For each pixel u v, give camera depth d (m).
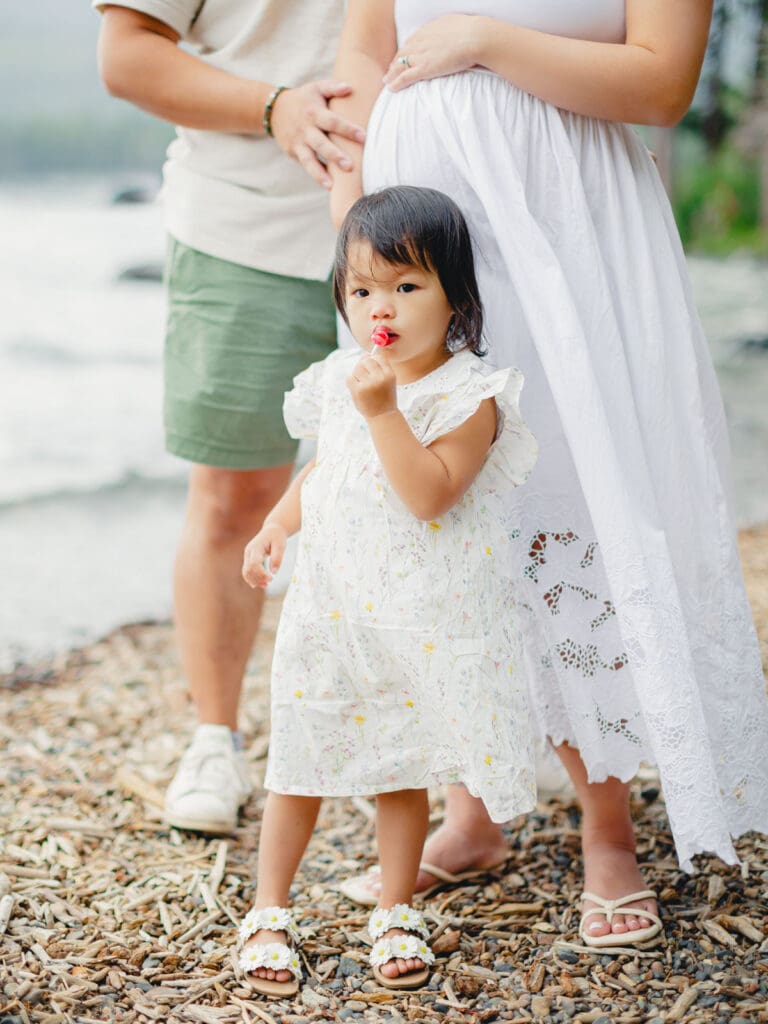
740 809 1.98
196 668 2.67
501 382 1.79
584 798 2.19
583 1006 1.82
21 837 2.48
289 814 1.98
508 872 2.32
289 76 2.43
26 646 3.93
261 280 2.51
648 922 2.02
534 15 1.96
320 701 1.92
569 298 1.86
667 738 1.80
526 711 1.90
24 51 15.79
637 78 1.90
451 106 1.96
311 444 6.12
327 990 1.90
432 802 2.67
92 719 3.29
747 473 5.79
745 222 12.88
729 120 11.48
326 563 1.88
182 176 2.57
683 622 1.87
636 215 1.99
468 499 1.86
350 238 1.85
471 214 1.98
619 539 1.83
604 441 1.84
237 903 2.22
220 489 2.62
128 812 2.66
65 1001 1.83
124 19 2.39
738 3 8.66
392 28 2.17
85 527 5.27
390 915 1.96
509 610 1.90
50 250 12.12
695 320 2.07
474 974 1.93
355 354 2.03
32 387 7.73
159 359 8.60
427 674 1.83
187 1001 1.86
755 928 2.02
